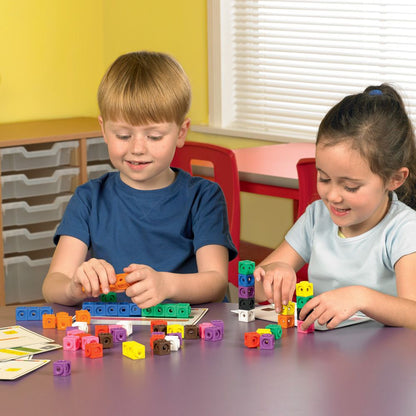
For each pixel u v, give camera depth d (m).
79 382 1.06
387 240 1.55
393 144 1.45
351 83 3.64
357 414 0.94
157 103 1.60
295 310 1.42
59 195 3.57
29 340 1.28
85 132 3.56
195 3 4.04
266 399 0.99
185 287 1.53
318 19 3.71
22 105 4.11
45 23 4.14
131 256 1.76
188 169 2.94
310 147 3.48
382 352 1.19
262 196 4.03
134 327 1.37
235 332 1.32
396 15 3.44
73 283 1.48
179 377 1.08
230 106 4.10
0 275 3.33
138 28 4.25
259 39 3.95
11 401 1.00
